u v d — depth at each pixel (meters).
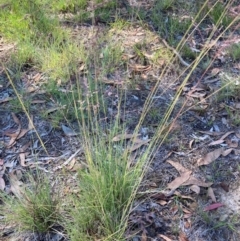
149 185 0.89
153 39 1.25
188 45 1.23
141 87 1.11
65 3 1.37
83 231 0.80
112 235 0.77
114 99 1.07
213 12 1.29
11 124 1.04
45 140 1.00
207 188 0.88
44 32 1.25
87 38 1.25
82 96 1.07
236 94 1.07
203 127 1.01
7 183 0.92
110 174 0.79
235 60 1.17
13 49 1.24
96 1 1.36
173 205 0.85
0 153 0.98
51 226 0.82
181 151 0.95
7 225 0.84
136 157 0.93
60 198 0.85
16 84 1.14
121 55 1.19
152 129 1.00
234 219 0.83
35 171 0.93
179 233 0.81
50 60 1.16
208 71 1.14
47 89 1.10
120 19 1.32
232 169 0.91
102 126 0.99
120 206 0.80
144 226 0.82
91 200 0.80
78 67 1.15
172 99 1.04
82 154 0.96
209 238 0.81
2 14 1.33
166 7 1.35
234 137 0.98
